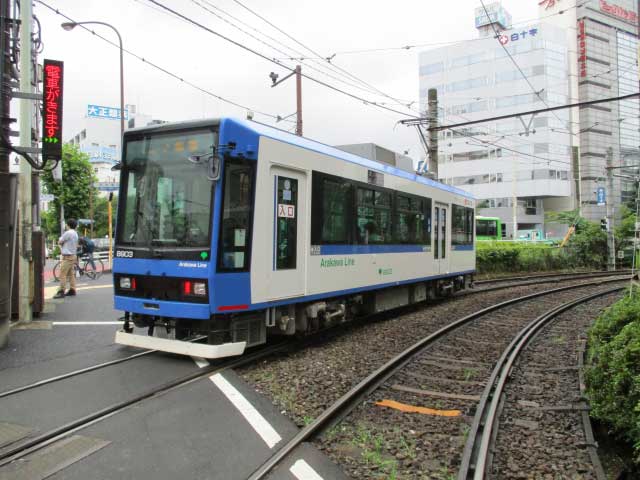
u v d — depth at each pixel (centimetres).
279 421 493
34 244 978
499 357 806
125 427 467
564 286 2125
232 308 659
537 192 5919
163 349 668
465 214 1597
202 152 664
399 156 1273
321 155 838
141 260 693
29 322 923
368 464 412
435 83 6600
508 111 6047
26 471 381
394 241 1106
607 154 3472
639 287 856
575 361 788
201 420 488
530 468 421
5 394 542
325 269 848
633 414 435
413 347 809
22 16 936
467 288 1809
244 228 681
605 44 6069
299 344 837
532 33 5828
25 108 945
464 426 505
